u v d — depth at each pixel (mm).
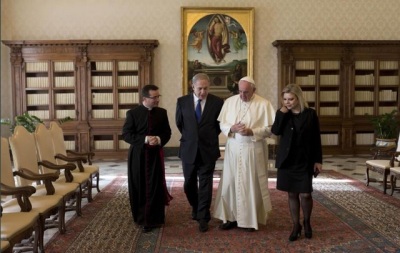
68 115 10359
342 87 10727
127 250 3842
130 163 4480
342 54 10641
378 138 10078
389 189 6582
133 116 4500
